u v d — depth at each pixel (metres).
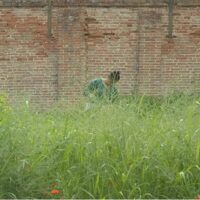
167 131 20.48
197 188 19.06
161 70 51.66
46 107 24.38
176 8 51.44
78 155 19.69
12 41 50.81
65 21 51.03
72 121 21.45
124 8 51.28
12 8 50.62
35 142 20.03
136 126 20.70
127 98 23.36
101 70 51.44
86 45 51.31
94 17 51.25
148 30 51.53
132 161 19.34
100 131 20.30
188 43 51.69
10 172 18.75
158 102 24.69
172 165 19.53
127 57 51.56
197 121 21.06
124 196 18.72
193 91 23.55
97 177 18.67
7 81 50.88
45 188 18.94
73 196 18.62
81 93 27.34
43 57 51.03
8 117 20.42
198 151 19.52
